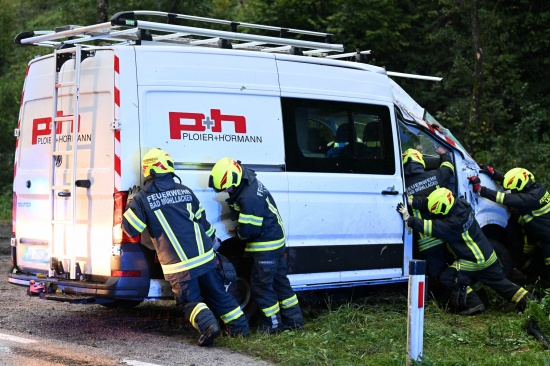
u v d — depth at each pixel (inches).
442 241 354.0
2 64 940.6
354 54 372.2
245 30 780.0
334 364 254.1
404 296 365.1
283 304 305.0
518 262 405.7
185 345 278.5
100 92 283.0
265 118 311.1
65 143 296.4
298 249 315.9
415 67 799.1
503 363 254.4
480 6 773.3
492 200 378.3
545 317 304.7
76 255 289.0
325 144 327.9
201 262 276.4
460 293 344.8
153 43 298.7
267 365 253.8
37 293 299.3
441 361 248.2
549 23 791.7
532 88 799.1
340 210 327.9
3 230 619.8
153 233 273.9
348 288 364.2
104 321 323.0
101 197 280.7
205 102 296.5
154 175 273.9
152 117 283.9
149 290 281.4
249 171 297.3
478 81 703.1
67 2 799.1
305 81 325.4
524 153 686.5
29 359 250.5
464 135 745.0
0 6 945.5
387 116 349.7
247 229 291.4
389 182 344.8
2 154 829.8
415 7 807.1
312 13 771.4
